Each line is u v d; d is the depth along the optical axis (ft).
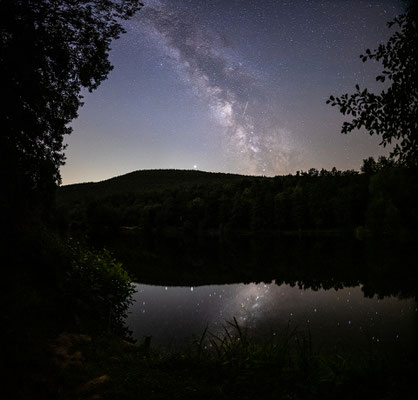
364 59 11.50
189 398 13.65
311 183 274.77
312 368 15.42
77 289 23.97
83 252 29.96
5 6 21.35
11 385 13.17
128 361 17.61
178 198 347.97
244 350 17.79
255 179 348.18
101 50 27.50
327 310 45.16
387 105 11.13
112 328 24.57
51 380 14.49
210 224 317.01
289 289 62.69
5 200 24.50
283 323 38.32
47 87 26.58
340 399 12.88
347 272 81.76
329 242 179.93
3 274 21.74
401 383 12.64
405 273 75.77
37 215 30.27
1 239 23.90
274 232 271.08
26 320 18.40
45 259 24.77
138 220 361.51
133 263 101.55
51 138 28.66
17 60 22.21
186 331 33.91
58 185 29.63
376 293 56.75
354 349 27.45
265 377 14.94
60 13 24.68
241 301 50.98
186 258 119.14
